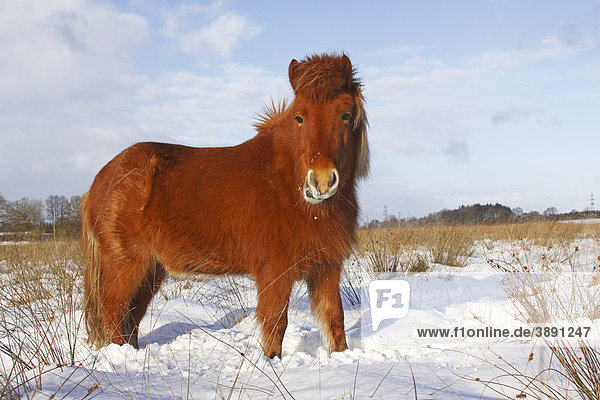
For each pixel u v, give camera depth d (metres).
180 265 3.79
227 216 3.58
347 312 4.92
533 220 13.04
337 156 3.05
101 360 3.18
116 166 3.92
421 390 2.18
